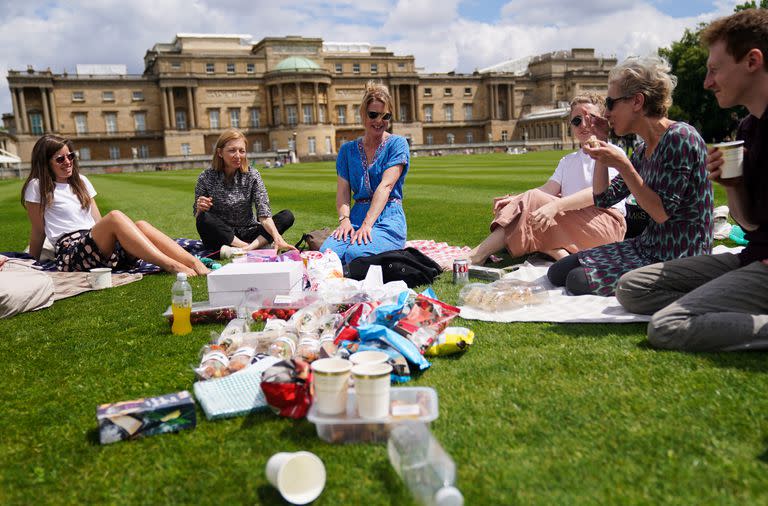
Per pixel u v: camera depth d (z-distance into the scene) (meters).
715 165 2.98
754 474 1.97
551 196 5.41
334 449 2.27
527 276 5.06
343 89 87.19
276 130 82.56
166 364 3.36
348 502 1.94
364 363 2.46
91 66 89.81
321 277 4.69
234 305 4.26
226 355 3.28
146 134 81.00
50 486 2.16
